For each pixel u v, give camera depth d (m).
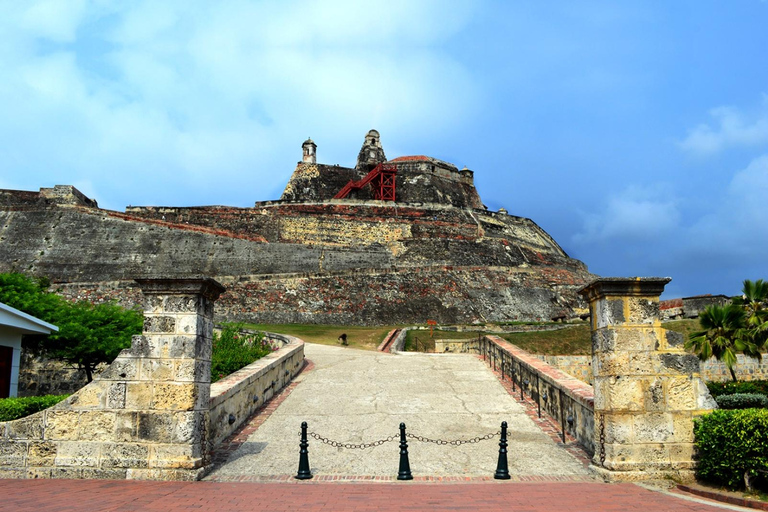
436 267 57.00
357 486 9.84
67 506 8.04
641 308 10.84
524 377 17.50
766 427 8.84
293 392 17.88
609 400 10.58
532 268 61.06
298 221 63.34
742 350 26.23
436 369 21.36
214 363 19.53
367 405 16.17
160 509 8.02
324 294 51.44
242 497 8.90
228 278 50.19
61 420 10.57
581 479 10.38
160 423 10.47
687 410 10.50
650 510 8.16
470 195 86.62
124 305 44.38
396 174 80.31
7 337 18.94
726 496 8.84
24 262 51.72
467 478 10.47
